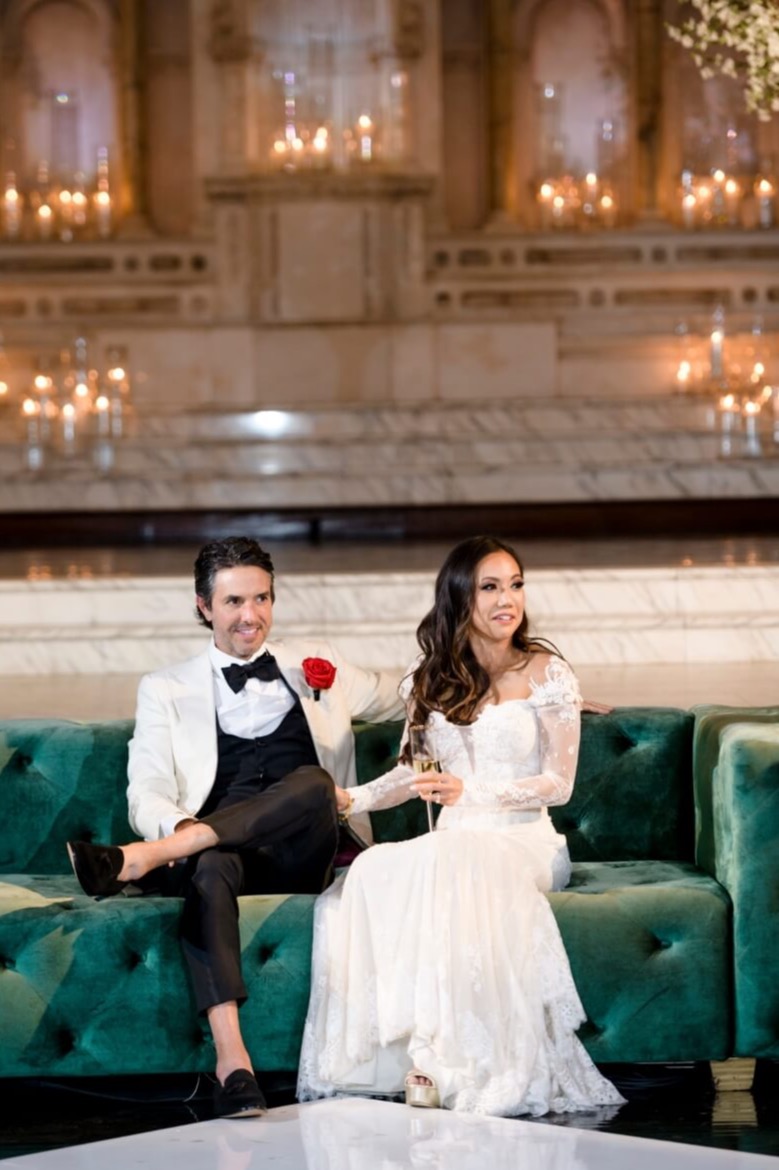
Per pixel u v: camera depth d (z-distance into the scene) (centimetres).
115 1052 461
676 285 1748
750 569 1038
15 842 533
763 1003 460
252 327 1684
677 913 463
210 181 1728
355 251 1728
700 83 1872
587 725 539
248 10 1789
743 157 1861
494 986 449
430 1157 406
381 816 541
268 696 519
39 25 1909
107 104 1909
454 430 1600
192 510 1554
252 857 487
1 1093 478
